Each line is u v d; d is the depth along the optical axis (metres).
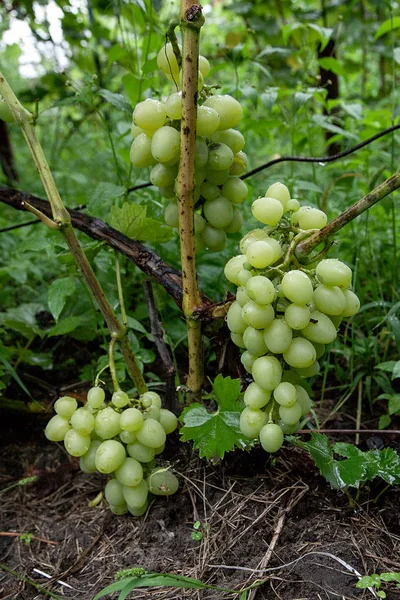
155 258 0.69
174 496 0.68
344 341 0.83
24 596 0.61
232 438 0.60
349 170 1.15
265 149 1.63
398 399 0.72
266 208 0.56
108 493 0.65
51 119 1.84
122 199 0.89
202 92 0.62
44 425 0.83
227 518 0.64
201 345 0.66
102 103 1.41
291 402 0.56
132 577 0.55
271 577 0.57
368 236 0.94
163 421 0.66
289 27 1.08
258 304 0.54
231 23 2.46
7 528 0.70
